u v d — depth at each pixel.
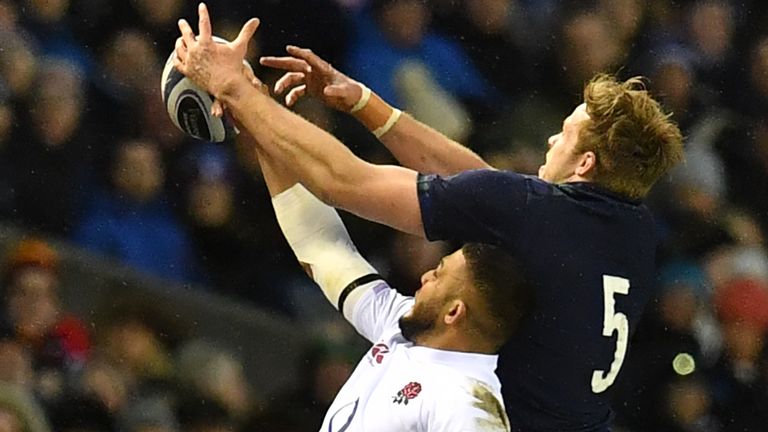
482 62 29.73
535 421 12.22
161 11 26.17
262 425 24.34
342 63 28.14
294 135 11.97
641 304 12.49
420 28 28.84
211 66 12.38
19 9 24.94
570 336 11.94
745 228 30.06
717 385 27.69
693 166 30.17
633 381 27.06
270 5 27.44
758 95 32.09
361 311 13.11
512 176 11.95
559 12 30.84
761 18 32.78
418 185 11.77
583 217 11.96
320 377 25.31
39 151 24.30
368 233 26.39
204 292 25.31
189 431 23.53
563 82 30.17
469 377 11.95
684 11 32.16
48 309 23.03
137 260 24.70
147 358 23.78
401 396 12.03
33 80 24.41
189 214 25.53
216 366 24.17
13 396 21.81
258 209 26.17
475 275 11.93
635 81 12.80
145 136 25.42
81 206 24.55
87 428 22.44
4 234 23.67
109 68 25.52
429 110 28.42
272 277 26.06
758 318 28.47
